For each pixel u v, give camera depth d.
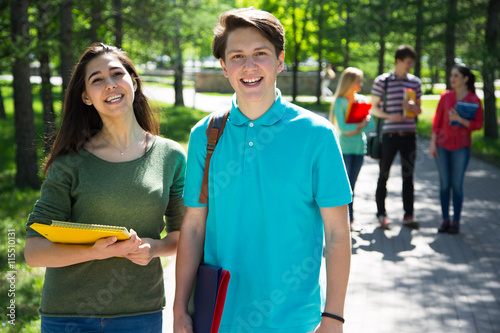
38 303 4.73
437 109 6.75
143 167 2.31
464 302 4.66
